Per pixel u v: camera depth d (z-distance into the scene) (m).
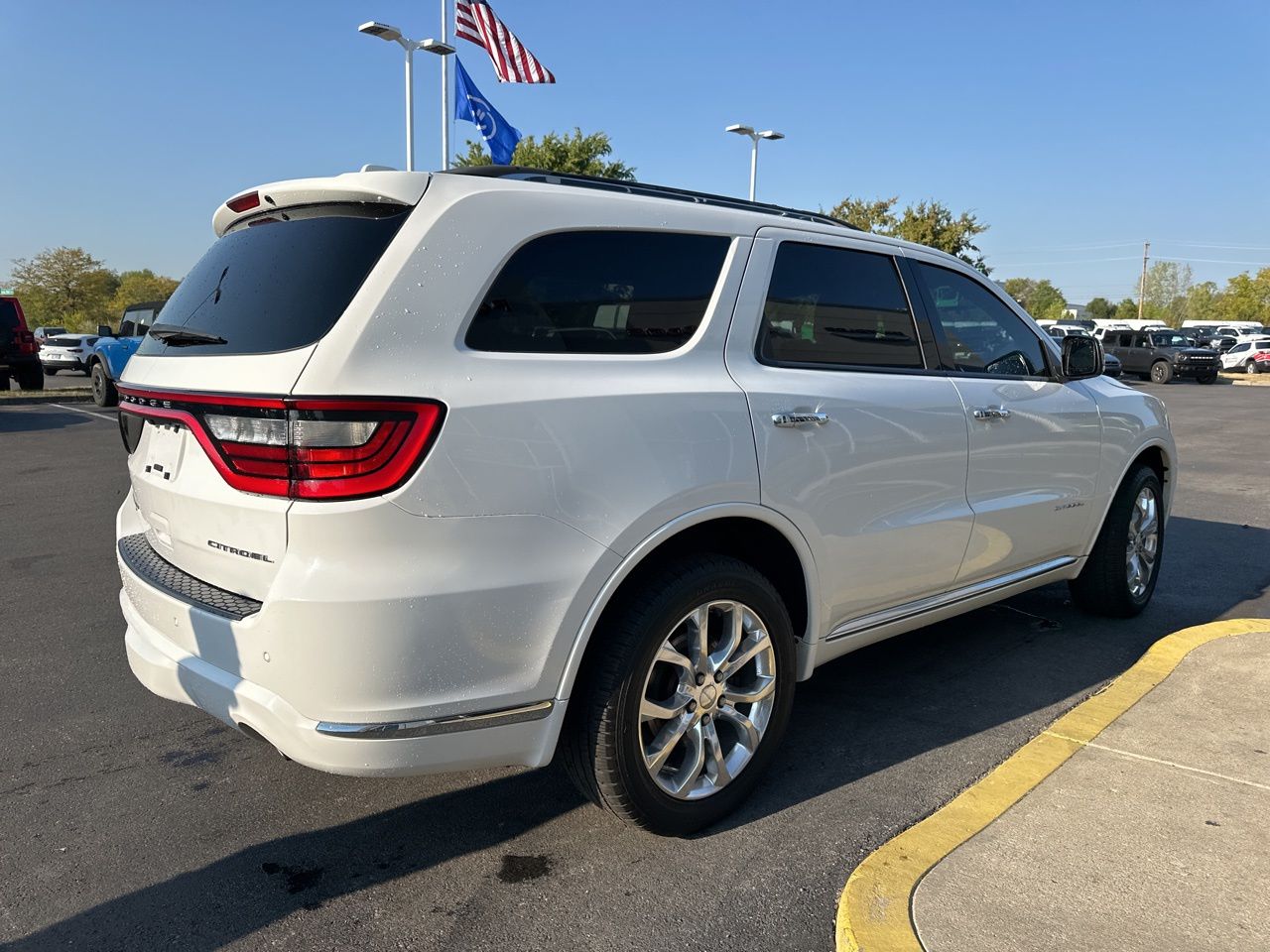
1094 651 4.36
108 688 3.94
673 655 2.62
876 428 3.16
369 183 2.41
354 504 2.13
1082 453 4.23
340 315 2.23
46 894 2.52
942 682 3.98
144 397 2.65
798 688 3.92
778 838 2.77
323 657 2.16
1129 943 2.19
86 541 6.50
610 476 2.45
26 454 10.67
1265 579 5.61
